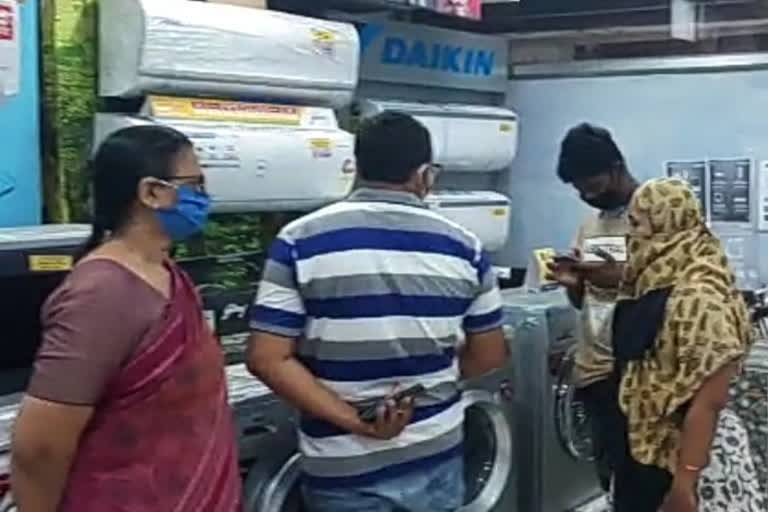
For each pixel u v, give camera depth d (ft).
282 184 11.37
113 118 10.15
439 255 8.54
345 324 8.27
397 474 8.61
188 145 6.81
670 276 9.32
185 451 6.56
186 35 10.34
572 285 11.75
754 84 15.80
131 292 6.32
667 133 16.46
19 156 9.52
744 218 16.03
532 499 13.60
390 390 8.50
